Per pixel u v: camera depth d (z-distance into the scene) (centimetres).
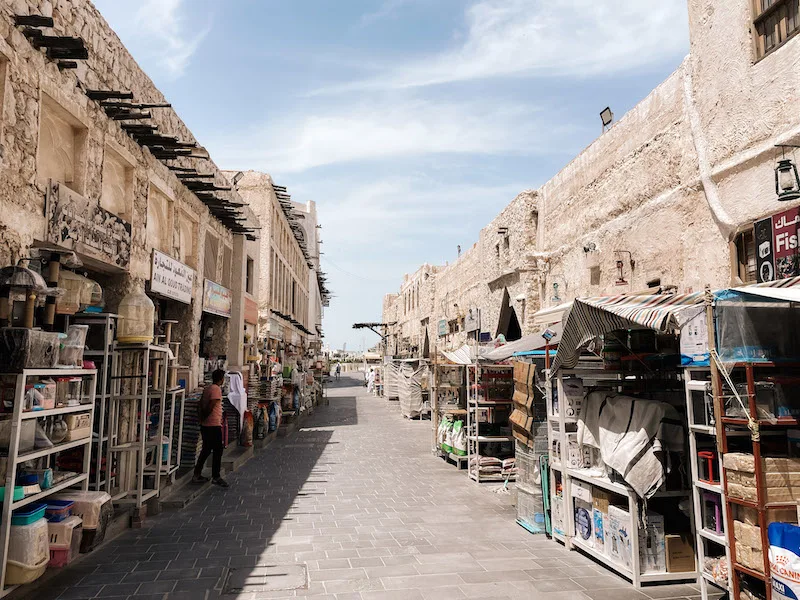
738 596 394
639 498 506
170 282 912
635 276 1012
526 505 688
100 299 646
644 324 468
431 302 3444
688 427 468
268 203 1844
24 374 419
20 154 510
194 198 1073
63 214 574
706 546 483
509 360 1117
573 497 611
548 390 661
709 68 798
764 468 383
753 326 424
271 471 1077
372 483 969
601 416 573
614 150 1112
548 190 1490
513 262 1661
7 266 461
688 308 452
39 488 452
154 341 762
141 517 675
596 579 511
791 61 648
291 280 2519
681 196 873
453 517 738
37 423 464
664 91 935
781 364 400
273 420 1595
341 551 588
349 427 1923
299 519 719
